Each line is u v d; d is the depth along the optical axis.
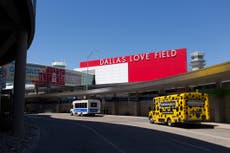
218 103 36.12
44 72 75.50
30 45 25.03
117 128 27.66
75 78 84.06
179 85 45.00
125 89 55.38
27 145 15.85
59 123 36.78
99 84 83.88
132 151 13.62
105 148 14.80
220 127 28.69
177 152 13.12
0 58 30.05
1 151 13.41
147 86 48.16
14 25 19.42
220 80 36.56
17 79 20.00
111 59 82.19
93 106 58.81
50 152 13.77
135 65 77.38
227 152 12.99
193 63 78.19
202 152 13.03
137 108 60.62
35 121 41.44
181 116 27.92
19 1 16.33
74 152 13.66
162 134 21.61
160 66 72.88
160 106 32.34
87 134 22.48
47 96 85.31
